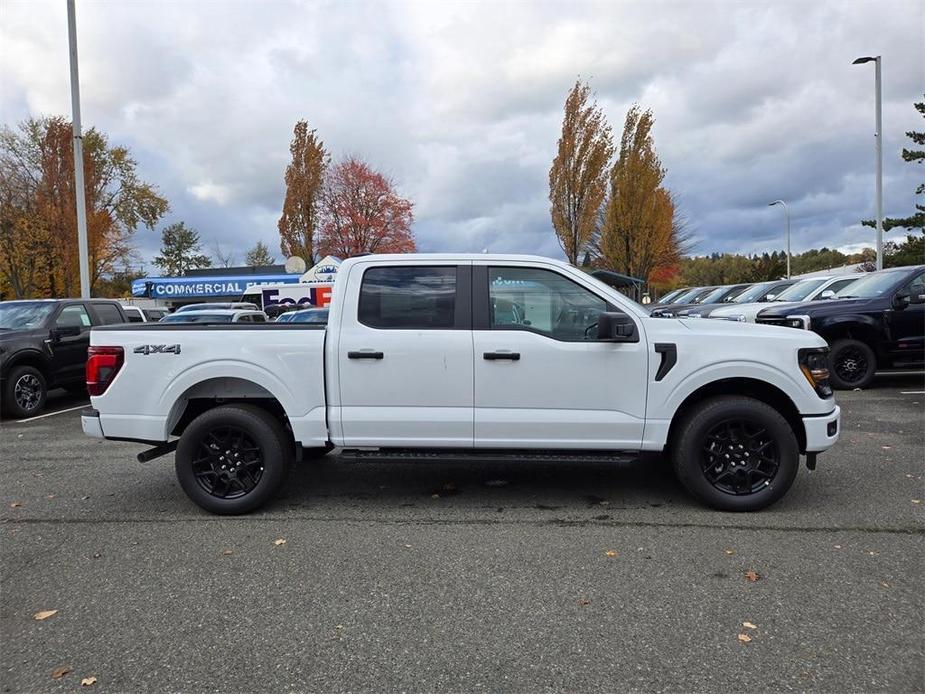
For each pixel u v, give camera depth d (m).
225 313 14.05
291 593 3.59
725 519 4.62
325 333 4.85
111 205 41.22
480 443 4.80
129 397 4.93
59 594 3.62
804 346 4.70
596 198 20.97
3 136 33.12
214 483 4.95
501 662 2.88
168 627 3.23
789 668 2.79
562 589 3.58
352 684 2.74
